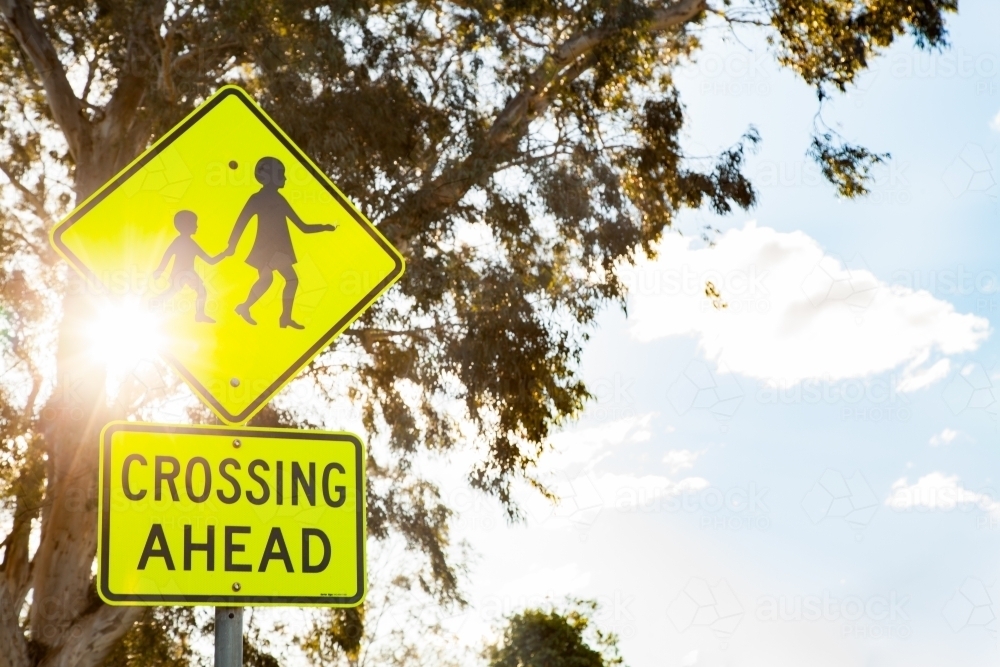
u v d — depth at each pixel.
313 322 3.18
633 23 12.09
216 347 3.10
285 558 2.96
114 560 2.83
